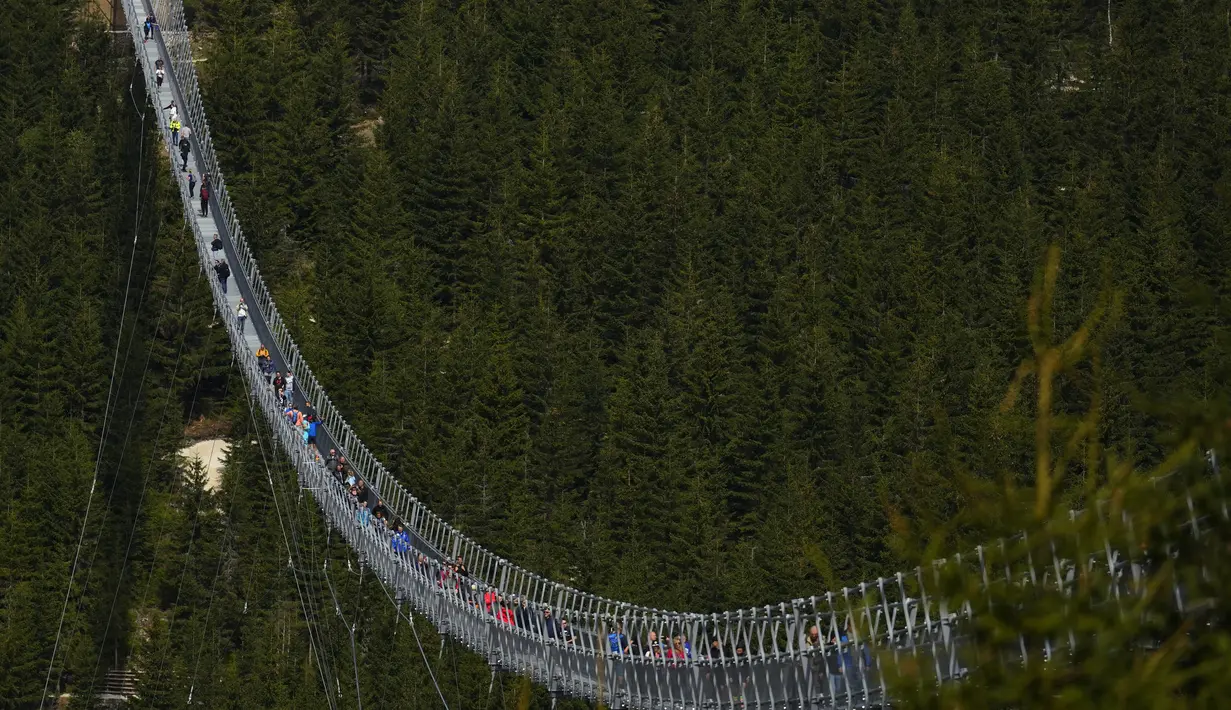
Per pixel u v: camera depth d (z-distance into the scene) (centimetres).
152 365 16262
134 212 17475
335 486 9262
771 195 17812
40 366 16062
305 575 13388
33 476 14988
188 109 13950
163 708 13300
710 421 14700
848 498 12656
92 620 14088
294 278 17262
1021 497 1237
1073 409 7238
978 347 14812
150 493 15025
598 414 15200
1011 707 1195
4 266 17125
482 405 14862
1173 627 1165
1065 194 17675
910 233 17225
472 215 18238
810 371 14712
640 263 17212
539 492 14338
